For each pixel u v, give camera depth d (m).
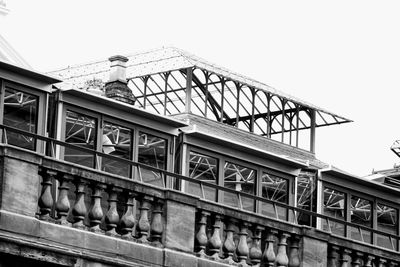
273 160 30.83
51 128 27.14
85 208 25.38
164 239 26.50
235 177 30.27
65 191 25.12
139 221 26.23
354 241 30.00
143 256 26.06
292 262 28.64
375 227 33.41
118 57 34.59
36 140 26.66
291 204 31.14
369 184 33.22
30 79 26.58
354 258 30.05
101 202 27.08
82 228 25.28
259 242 27.97
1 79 26.12
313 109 42.53
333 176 32.72
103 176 25.61
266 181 30.83
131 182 26.03
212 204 27.28
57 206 25.02
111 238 25.62
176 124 29.06
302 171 32.78
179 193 26.77
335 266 29.67
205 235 27.16
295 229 28.72
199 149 29.56
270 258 28.02
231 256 27.50
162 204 26.62
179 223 26.70
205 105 40.59
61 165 25.05
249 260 28.00
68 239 24.97
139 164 26.48
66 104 27.31
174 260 26.48
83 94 27.45
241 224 27.70
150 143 28.78
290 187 31.19
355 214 33.31
